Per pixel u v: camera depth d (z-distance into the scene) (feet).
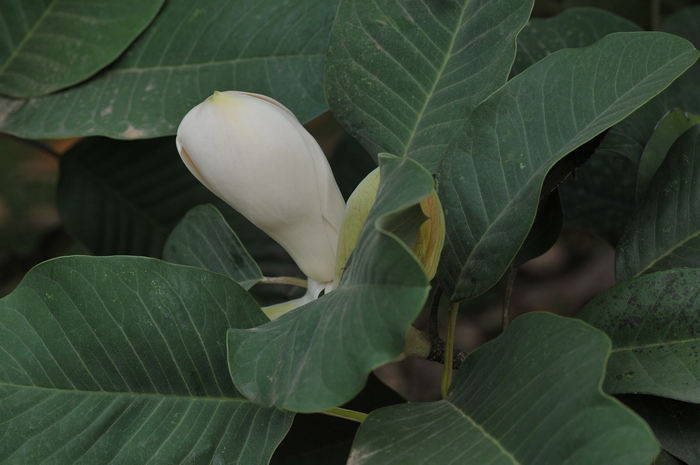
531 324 3.28
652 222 3.63
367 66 3.66
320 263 3.54
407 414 3.32
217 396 3.51
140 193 4.27
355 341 3.18
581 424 3.12
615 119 3.40
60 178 4.27
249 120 3.41
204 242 3.85
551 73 3.53
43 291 3.49
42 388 3.47
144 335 3.50
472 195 3.53
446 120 3.62
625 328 3.49
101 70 3.95
